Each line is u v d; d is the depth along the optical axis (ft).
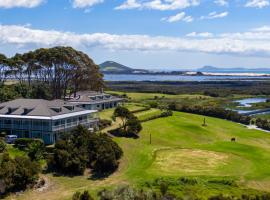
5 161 204.74
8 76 438.40
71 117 290.15
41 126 271.69
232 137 358.02
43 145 245.86
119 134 310.24
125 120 341.62
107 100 431.02
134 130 311.47
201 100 655.35
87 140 246.68
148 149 280.31
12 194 190.08
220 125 414.41
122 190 173.06
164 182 204.74
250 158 270.87
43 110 280.92
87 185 205.05
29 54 438.81
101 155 231.71
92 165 236.02
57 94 437.99
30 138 263.70
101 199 168.86
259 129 426.92
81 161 226.79
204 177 219.41
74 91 461.78
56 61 428.97
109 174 225.35
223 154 279.28
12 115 281.33
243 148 303.48
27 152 237.66
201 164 250.16
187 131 352.28
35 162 216.54
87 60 460.55
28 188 197.16
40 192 193.67
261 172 236.63
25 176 198.39
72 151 229.25
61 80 452.35
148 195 168.35
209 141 333.21
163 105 499.10
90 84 473.26
